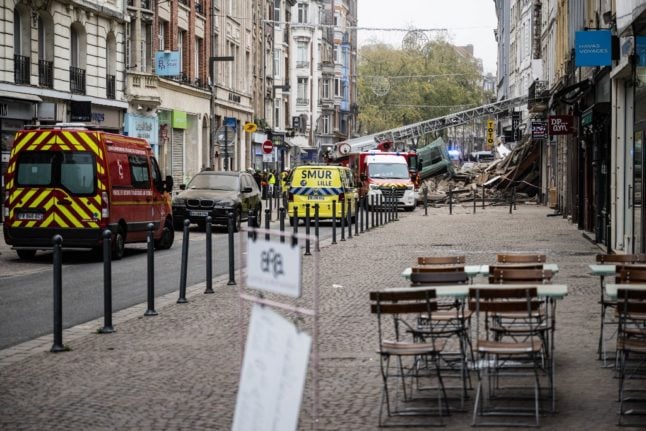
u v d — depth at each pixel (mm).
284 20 94750
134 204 23938
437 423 8172
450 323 10453
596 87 27375
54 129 22188
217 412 8516
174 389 9414
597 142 26891
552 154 51781
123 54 44469
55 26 37438
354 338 12023
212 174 35000
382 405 8305
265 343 6266
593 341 11695
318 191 38500
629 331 9297
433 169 65625
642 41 17172
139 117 46281
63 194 22016
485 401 8867
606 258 12430
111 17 42562
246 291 16984
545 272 10539
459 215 45781
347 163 65750
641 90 19266
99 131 22453
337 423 8156
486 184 62406
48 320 13992
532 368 9516
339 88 119938
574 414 8359
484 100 111562
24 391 9414
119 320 13828
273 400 6070
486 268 11453
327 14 117188
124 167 23438
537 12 62688
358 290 16812
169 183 26250
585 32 21375
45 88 36469
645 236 19188
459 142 147125
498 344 8453
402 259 22688
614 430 7820
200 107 57375
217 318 13859
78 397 9133
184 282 15625
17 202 22156
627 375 9766
